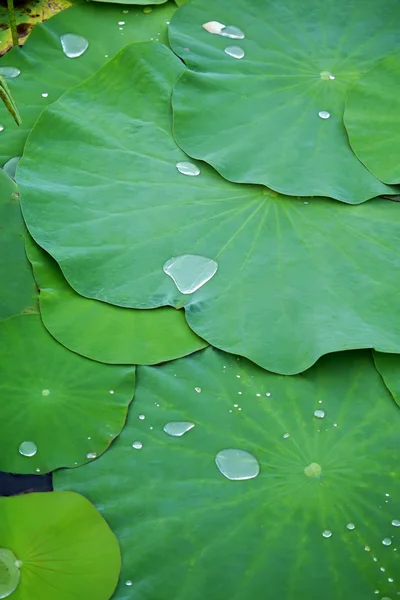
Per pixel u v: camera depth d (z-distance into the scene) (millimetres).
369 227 2461
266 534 2236
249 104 2553
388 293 2400
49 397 2312
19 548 2203
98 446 2285
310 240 2441
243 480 2273
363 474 2283
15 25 2605
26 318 2369
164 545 2225
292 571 2215
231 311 2375
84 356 2342
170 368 2348
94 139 2504
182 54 2594
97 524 2225
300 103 2562
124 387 2326
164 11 2693
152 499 2256
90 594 2186
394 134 2533
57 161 2482
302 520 2246
